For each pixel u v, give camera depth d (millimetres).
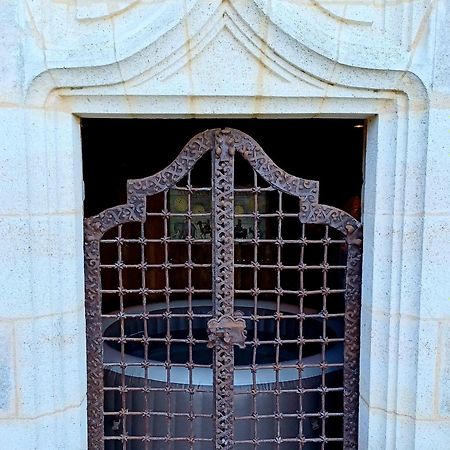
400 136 2145
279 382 2633
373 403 2303
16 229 2062
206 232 4547
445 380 2197
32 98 2041
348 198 4312
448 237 2131
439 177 2104
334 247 4262
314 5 2066
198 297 4742
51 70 1999
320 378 2859
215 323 2344
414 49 2061
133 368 2838
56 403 2205
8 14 1965
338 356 3080
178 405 2689
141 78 2059
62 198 2172
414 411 2217
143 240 2336
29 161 2059
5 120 2010
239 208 4402
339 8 2070
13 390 2127
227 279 2330
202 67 2062
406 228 2164
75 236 2221
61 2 2047
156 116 2215
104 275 4355
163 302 4559
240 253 4719
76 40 2043
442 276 2150
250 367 2406
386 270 2232
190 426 2467
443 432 2221
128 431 2795
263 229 4695
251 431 2703
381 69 2029
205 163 4410
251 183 4543
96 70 2012
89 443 2412
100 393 2412
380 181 2207
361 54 2018
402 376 2232
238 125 4207
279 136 4570
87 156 4391
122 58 1986
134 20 2047
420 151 2117
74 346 2248
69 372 2250
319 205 2338
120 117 2230
